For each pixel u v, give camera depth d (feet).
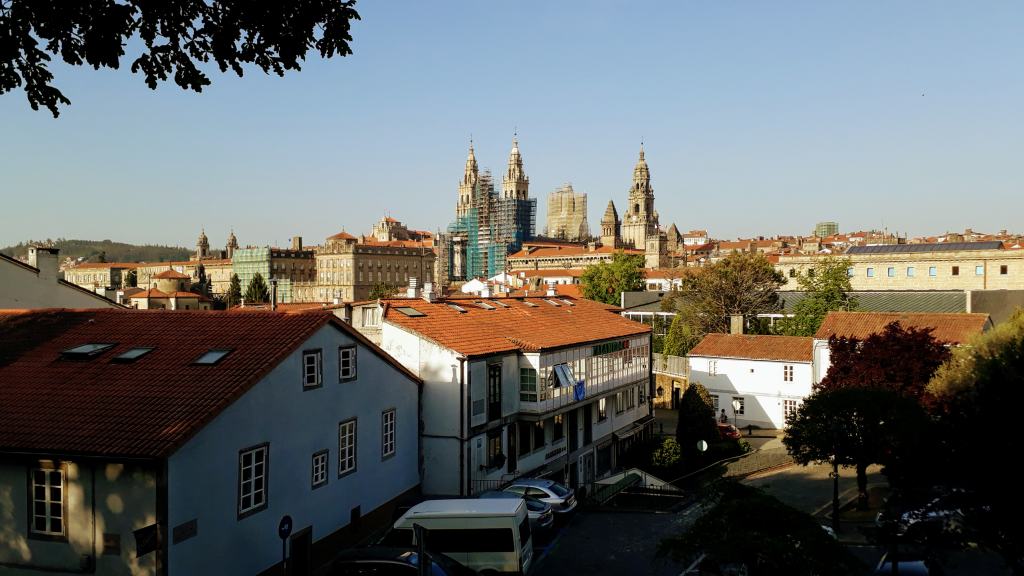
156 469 61.00
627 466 155.12
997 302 217.56
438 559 67.67
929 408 104.12
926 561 68.85
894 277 347.77
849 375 123.75
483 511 74.69
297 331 80.43
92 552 62.59
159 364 74.84
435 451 104.99
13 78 43.83
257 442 72.54
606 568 82.89
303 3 44.45
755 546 48.80
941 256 335.47
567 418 132.77
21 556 64.34
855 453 96.89
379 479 95.14
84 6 41.45
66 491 63.52
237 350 77.25
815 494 119.75
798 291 292.81
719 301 263.49
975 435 67.87
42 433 63.93
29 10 41.39
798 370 181.88
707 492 58.29
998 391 68.95
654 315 296.10
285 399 77.05
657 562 83.82
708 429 152.56
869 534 72.79
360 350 91.66
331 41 46.42
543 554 88.48
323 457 83.76
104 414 66.28
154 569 60.80
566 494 102.53
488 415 109.19
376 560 64.75
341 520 86.74
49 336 82.94
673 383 215.51
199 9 44.55
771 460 144.77
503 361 113.91
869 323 171.12
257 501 72.69
